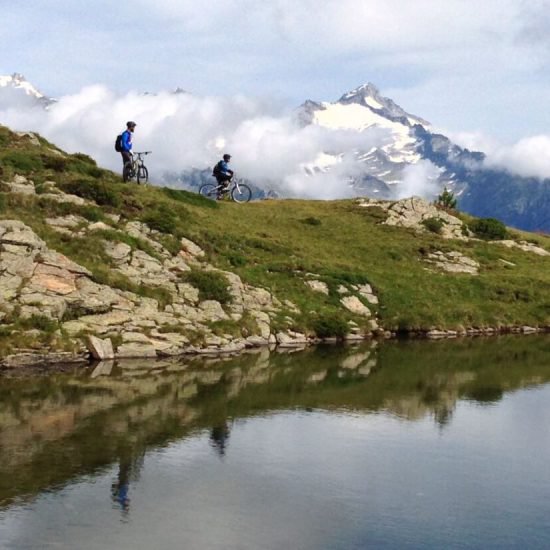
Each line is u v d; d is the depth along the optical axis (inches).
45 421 868.0
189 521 593.3
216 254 1868.8
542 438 876.0
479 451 813.9
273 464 742.5
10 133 2314.2
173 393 1057.5
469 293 2251.5
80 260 1504.7
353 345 1680.6
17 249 1375.5
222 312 1582.2
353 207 3056.1
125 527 577.0
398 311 1967.3
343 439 845.8
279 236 2342.5
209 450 781.3
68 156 2351.1
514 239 3063.5
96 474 690.8
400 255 2475.4
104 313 1396.4
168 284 1577.3
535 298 2321.6
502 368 1398.9
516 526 603.8
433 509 635.5
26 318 1273.4
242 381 1172.5
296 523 597.3
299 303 1812.3
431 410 1013.8
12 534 555.5
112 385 1094.4
